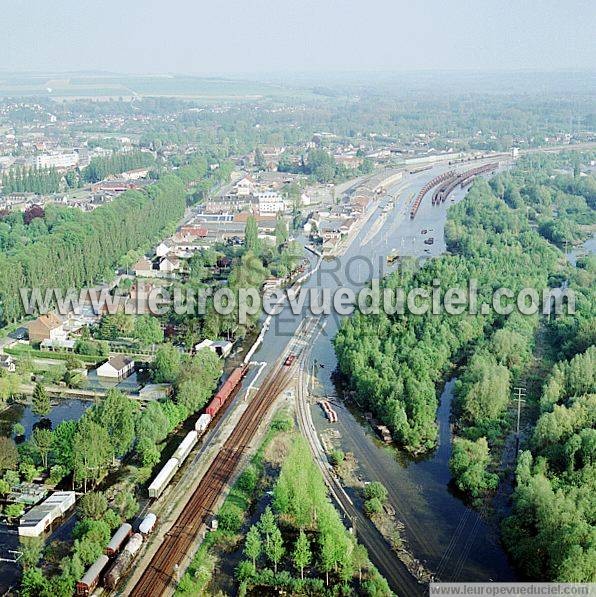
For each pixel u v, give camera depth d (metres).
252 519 198.50
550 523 177.12
